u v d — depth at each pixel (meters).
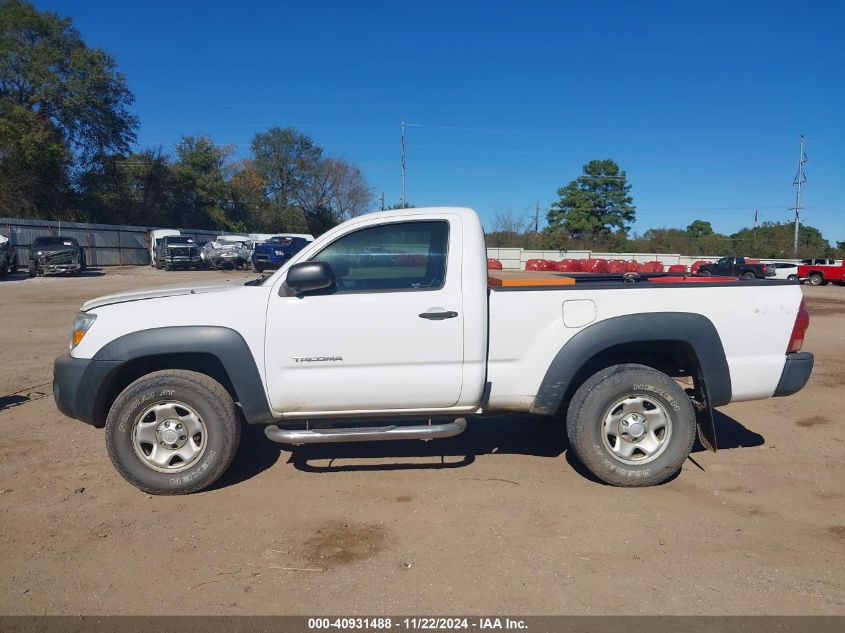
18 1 41.66
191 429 4.37
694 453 5.27
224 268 35.84
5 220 33.34
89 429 5.91
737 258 35.00
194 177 54.00
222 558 3.58
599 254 50.03
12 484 4.62
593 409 4.36
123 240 40.84
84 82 42.66
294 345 4.28
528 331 4.42
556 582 3.31
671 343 4.67
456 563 3.51
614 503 4.25
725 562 3.51
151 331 4.26
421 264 4.41
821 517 4.07
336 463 5.00
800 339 4.59
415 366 4.33
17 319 13.63
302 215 65.19
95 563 3.53
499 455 5.18
